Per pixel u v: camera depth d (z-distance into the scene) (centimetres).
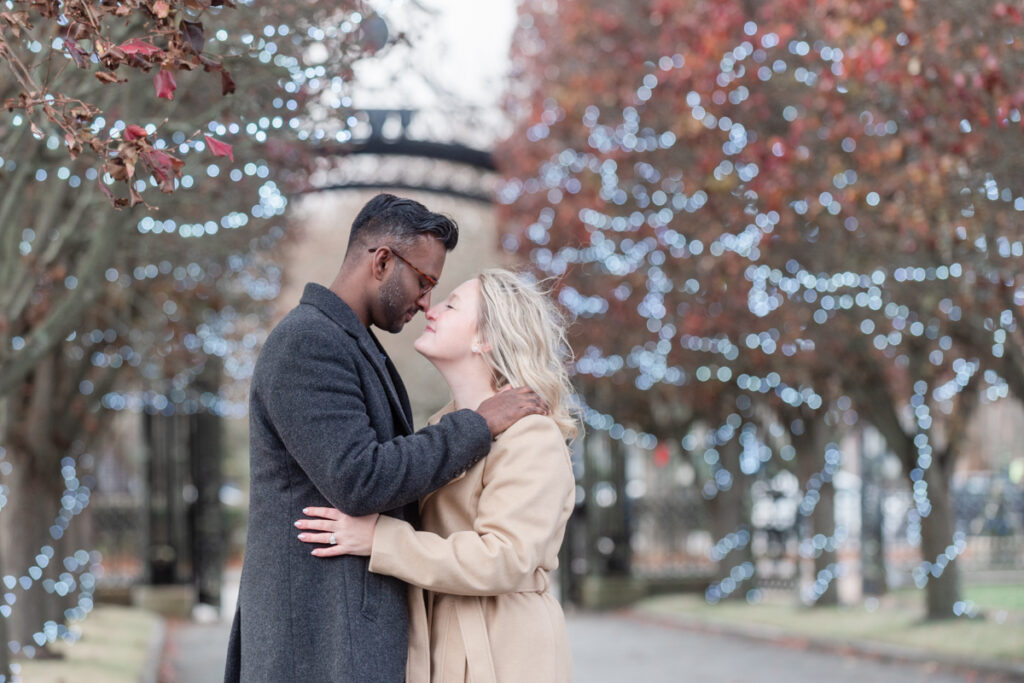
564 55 1535
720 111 1166
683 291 1452
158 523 1969
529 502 312
